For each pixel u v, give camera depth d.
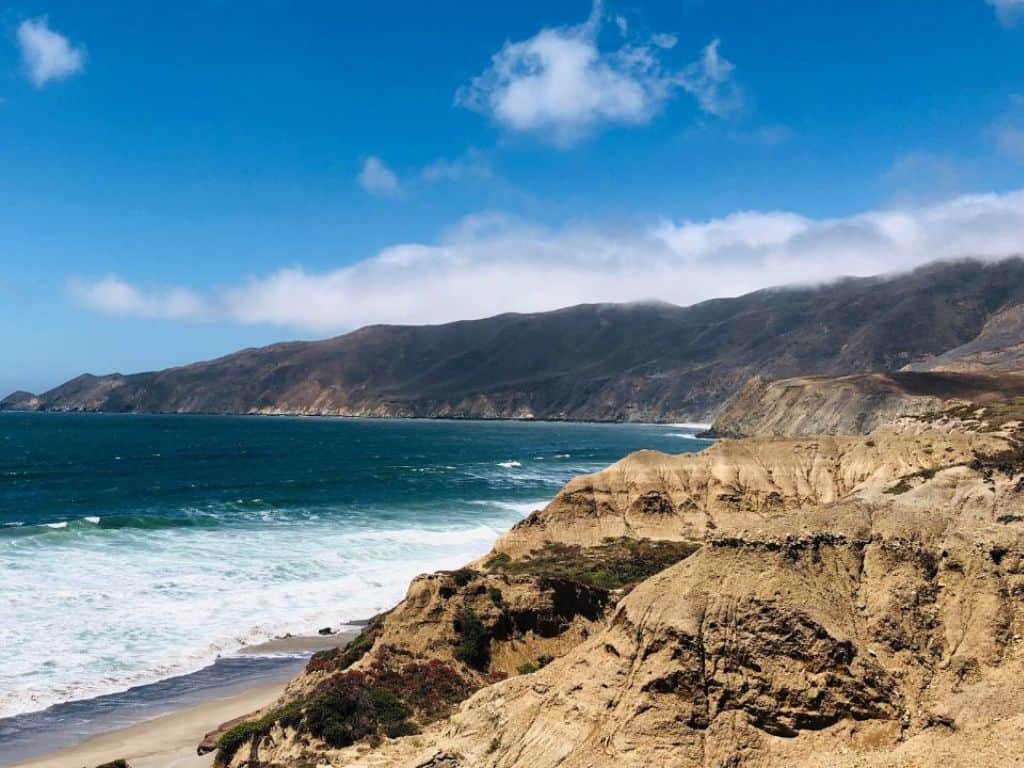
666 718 23.47
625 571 55.66
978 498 39.44
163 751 34.50
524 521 67.94
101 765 31.97
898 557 25.98
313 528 82.88
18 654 43.91
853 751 22.05
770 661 23.70
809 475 70.31
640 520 68.12
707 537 27.36
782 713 22.98
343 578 63.31
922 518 27.16
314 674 38.22
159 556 66.56
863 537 26.81
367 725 32.31
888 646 24.06
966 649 23.47
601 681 25.16
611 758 23.25
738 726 23.12
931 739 21.48
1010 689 21.72
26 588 54.97
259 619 52.72
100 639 47.12
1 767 32.81
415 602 40.34
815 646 23.59
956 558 25.42
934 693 22.88
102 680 41.88
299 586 60.44
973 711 21.55
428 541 77.88
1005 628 23.50
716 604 24.97
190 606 54.12
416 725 32.91
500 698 27.28
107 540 71.94
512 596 41.25
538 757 24.38
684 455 74.25
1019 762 19.64
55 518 87.19
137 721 37.66
